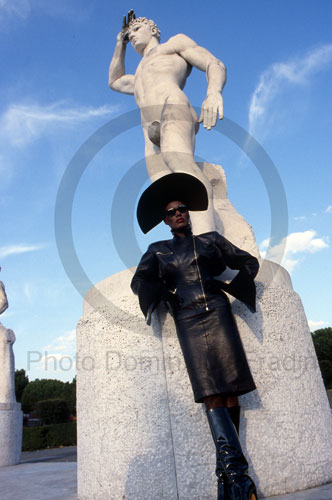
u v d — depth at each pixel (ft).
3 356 30.27
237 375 7.82
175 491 8.54
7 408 28.22
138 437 9.02
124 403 9.38
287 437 9.29
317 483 9.25
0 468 25.21
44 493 12.91
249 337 9.84
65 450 53.26
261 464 8.80
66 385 149.79
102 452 9.33
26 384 157.69
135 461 8.88
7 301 32.17
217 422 7.59
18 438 28.50
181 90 14.55
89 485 9.46
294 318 10.77
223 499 7.27
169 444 8.84
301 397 9.91
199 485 8.53
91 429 9.74
